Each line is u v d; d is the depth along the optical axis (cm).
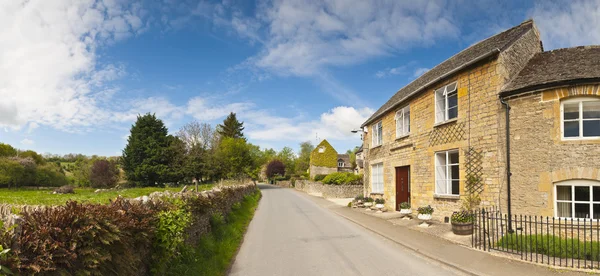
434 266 752
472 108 1173
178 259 623
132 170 4244
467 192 1177
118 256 424
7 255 302
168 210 638
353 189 3081
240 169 4900
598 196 904
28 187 2842
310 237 1109
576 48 1105
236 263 789
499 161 1069
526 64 1173
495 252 835
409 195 1598
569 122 957
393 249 923
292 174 7119
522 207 1001
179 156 4384
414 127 1534
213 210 1069
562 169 938
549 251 816
